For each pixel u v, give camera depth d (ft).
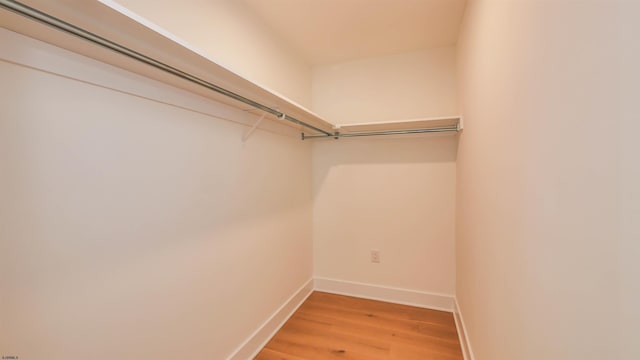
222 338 4.88
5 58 2.32
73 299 2.80
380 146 8.23
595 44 1.51
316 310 7.60
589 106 1.56
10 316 2.39
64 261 2.73
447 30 6.70
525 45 2.47
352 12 5.92
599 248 1.48
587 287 1.58
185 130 4.11
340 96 8.58
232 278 5.14
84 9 2.10
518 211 2.66
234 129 5.18
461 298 6.32
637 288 1.21
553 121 1.97
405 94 7.98
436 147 7.73
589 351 1.56
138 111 3.42
